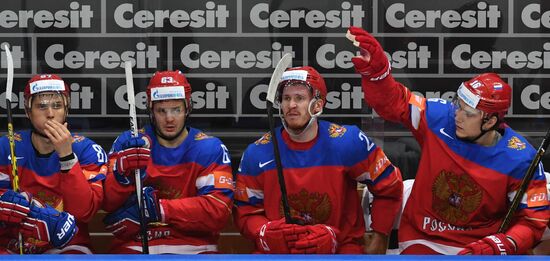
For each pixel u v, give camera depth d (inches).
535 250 524.4
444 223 492.1
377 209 511.5
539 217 470.0
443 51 602.9
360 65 481.4
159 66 606.9
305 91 485.7
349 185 511.2
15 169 473.7
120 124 608.4
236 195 512.1
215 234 535.8
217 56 606.5
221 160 514.3
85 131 609.0
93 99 607.5
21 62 606.2
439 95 605.3
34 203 479.2
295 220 480.7
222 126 609.3
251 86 607.5
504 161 478.9
